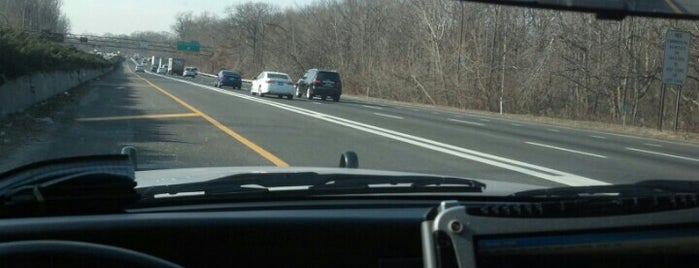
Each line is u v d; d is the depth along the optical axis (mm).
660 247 1920
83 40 111125
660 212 1941
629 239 1900
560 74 42812
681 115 38531
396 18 68312
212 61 134000
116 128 17141
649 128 30812
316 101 38062
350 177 3623
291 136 16562
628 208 1947
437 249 1821
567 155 15031
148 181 3434
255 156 12797
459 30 52000
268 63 103000
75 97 30391
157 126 17891
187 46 128750
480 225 1822
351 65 72812
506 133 21172
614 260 1912
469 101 49406
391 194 3094
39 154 12258
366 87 65188
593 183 10742
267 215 2502
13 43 20234
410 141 16656
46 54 28219
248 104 29906
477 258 1808
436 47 53375
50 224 2266
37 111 21141
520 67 47906
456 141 17234
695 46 35375
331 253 2473
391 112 30781
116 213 2477
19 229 2217
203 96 35750
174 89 44188
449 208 1850
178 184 3295
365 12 72250
